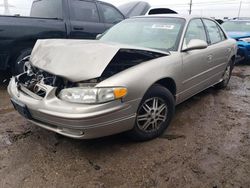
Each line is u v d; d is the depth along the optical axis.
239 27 9.16
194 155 2.74
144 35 3.69
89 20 5.74
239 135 3.21
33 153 2.72
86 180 2.34
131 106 2.58
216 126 3.44
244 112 3.96
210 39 4.25
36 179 2.34
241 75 6.55
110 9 6.32
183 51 3.36
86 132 2.39
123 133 2.92
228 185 2.31
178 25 3.64
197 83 3.81
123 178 2.37
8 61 4.59
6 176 2.37
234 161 2.66
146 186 2.28
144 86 2.67
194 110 3.98
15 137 3.04
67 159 2.63
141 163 2.58
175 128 3.34
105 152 2.75
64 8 5.29
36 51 3.08
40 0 5.78
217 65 4.37
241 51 7.57
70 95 2.41
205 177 2.41
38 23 4.81
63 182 2.31
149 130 2.98
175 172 2.46
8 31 4.40
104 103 2.38
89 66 2.48
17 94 2.80
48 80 2.63
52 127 2.57
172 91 3.28
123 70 2.65
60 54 2.73
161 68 2.92
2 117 3.57
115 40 3.78
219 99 4.55
